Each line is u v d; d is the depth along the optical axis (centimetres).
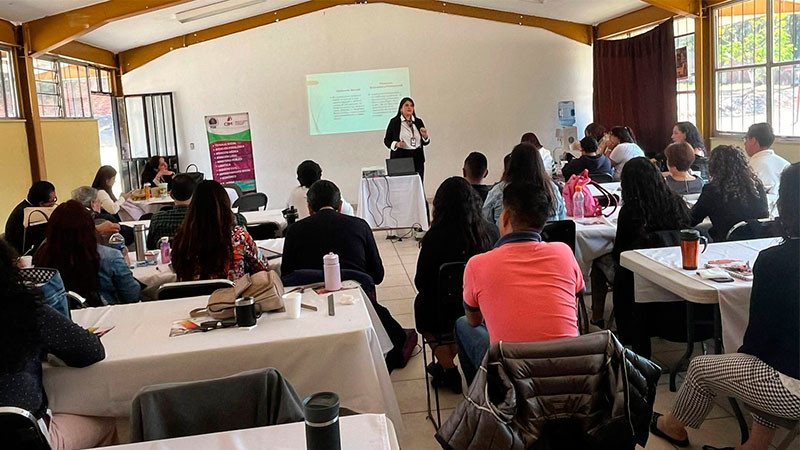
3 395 166
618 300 320
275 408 159
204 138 974
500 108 989
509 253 205
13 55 649
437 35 971
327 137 983
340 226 312
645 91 847
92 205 466
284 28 961
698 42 737
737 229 321
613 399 169
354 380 206
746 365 201
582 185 406
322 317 224
